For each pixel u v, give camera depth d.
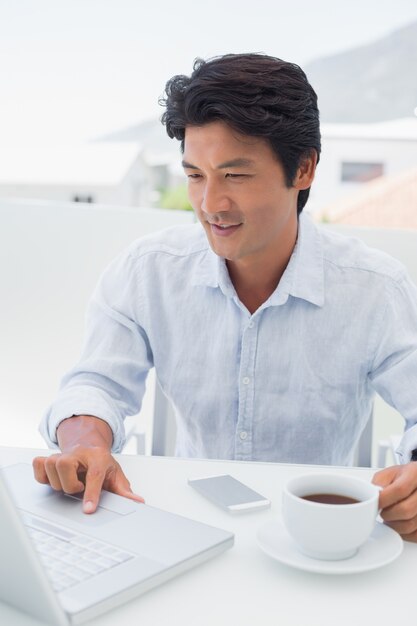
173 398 1.27
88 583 0.63
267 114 0.99
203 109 0.99
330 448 1.25
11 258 2.03
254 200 1.04
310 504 0.67
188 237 1.30
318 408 1.22
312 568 0.67
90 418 1.04
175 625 0.60
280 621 0.61
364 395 1.27
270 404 1.22
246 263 1.17
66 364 2.04
